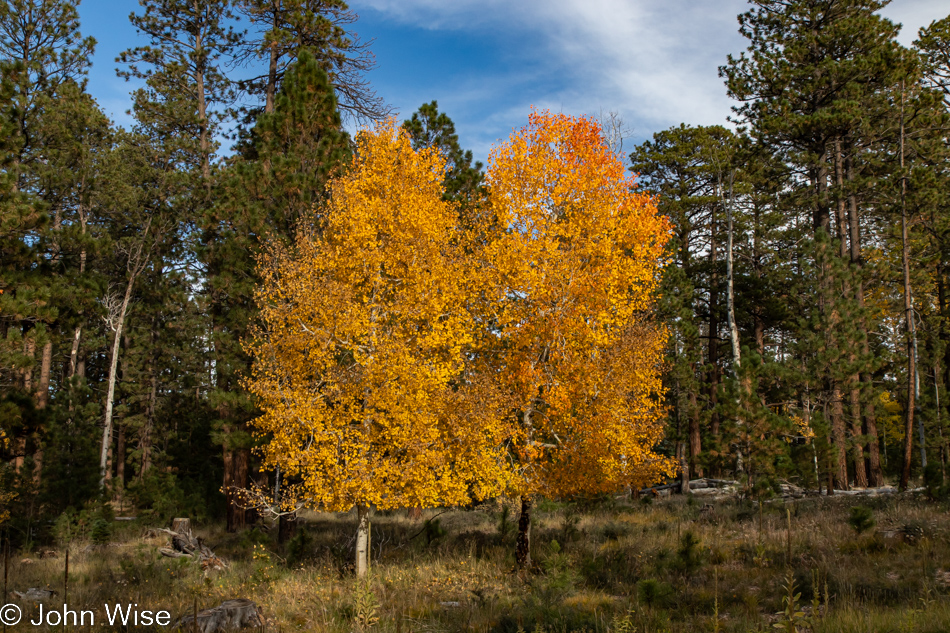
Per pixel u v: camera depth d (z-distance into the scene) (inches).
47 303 593.3
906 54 874.8
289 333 451.5
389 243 465.4
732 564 414.9
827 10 1029.2
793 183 1088.2
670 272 893.8
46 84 834.8
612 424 446.0
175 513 823.1
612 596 365.4
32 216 593.9
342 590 417.4
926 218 879.7
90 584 429.1
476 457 447.5
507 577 447.8
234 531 761.0
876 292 1174.3
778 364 770.2
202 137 1030.4
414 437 428.5
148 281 1163.3
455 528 713.0
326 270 468.1
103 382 1213.1
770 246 1132.5
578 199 505.4
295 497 460.8
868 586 317.1
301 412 420.8
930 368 1096.2
